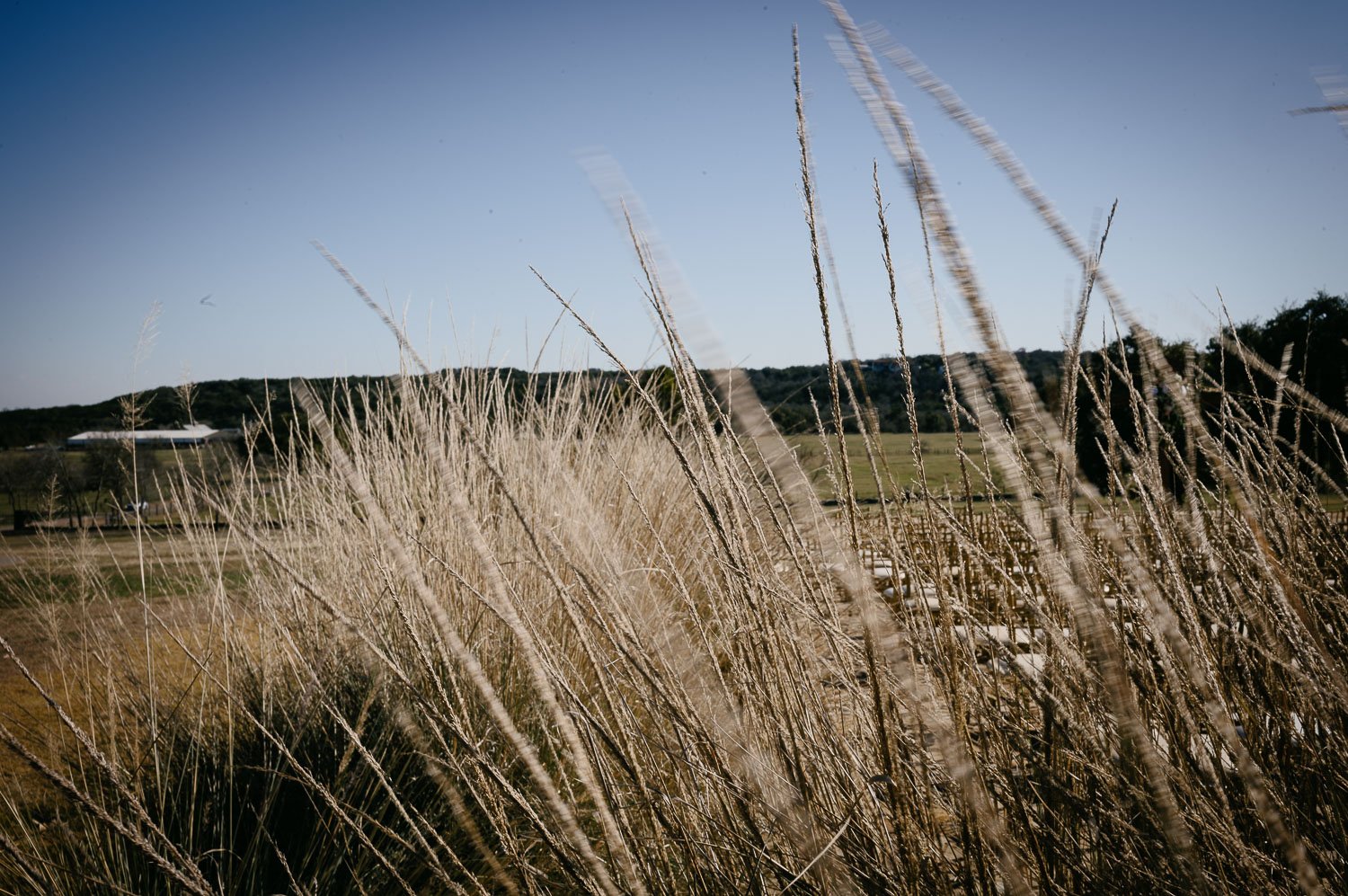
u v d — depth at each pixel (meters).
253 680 2.44
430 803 1.98
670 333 0.91
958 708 0.97
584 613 1.26
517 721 2.19
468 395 3.26
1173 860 0.89
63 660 2.51
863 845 1.05
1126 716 0.51
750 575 1.06
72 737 2.25
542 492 2.77
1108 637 0.50
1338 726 1.00
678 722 1.06
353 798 1.94
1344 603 1.19
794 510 0.57
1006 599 1.31
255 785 2.05
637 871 1.10
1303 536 1.36
